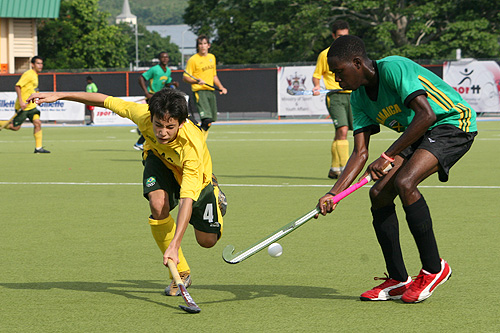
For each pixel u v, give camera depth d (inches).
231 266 330.0
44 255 354.3
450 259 336.8
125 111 271.3
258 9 2699.3
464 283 294.5
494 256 342.0
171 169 273.1
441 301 269.1
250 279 306.0
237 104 1750.7
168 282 302.4
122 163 808.9
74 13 3334.2
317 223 431.8
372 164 257.9
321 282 299.6
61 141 1186.0
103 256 351.3
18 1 2294.5
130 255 353.1
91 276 312.7
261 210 479.2
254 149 969.5
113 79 1803.6
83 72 1850.4
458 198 518.0
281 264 331.9
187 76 842.8
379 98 267.3
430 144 262.7
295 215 459.5
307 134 1277.1
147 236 399.2
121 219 452.4
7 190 587.2
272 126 1566.2
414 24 2319.1
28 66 2393.0
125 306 265.7
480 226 415.8
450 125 265.4
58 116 1747.0
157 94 246.8
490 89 1616.6
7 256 352.8
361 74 261.7
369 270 318.3
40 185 617.6
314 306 263.9
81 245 376.5
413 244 370.0
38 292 286.7
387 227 270.8
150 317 251.4
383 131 1353.3
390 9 2359.7
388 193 269.9
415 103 253.3
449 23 2386.8
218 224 280.1
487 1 2411.4
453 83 1626.5
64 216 465.1
